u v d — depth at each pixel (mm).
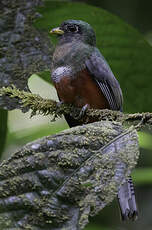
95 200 6020
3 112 10031
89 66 10391
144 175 11070
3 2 10055
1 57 9680
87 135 6516
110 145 6469
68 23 10922
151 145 11641
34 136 12258
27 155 6258
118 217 14102
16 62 9641
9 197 6031
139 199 14719
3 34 9867
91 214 5926
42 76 10953
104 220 14000
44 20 10211
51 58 9875
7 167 6176
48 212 5953
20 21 10000
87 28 10938
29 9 10086
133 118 8031
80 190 6098
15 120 12758
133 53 10359
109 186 6098
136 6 15117
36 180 6125
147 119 7945
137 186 14797
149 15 15164
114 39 10281
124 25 10008
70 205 6031
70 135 6504
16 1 10094
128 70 10547
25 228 5879
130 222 14289
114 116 8875
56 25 10570
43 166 6223
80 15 10188
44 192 6070
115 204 14102
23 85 9492
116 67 10602
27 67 9656
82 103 10398
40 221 5930
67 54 10492
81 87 10352
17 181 6090
